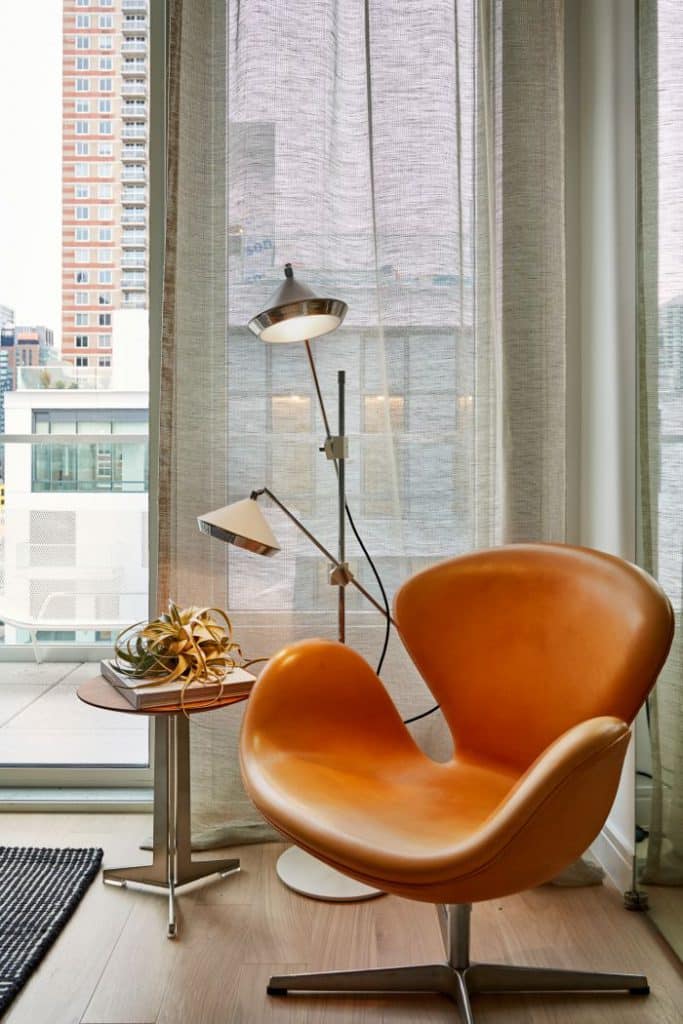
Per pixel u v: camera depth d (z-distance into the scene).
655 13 1.65
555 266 2.02
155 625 1.75
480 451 2.08
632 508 1.89
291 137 2.09
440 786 1.52
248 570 2.14
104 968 1.55
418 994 1.49
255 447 2.13
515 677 1.56
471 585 1.64
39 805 2.29
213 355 2.11
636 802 1.81
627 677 1.31
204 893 1.85
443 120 2.06
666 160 1.60
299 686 1.59
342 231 2.13
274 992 1.47
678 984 1.53
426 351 2.10
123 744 2.54
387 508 2.15
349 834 1.20
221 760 2.12
